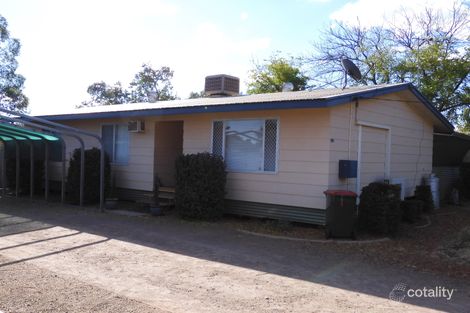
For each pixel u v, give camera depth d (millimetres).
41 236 8312
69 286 5367
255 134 10570
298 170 9859
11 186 15266
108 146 14062
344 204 8578
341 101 9305
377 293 5480
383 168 11844
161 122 12977
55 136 13359
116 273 5992
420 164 14172
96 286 5398
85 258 6738
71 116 14000
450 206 15414
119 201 13477
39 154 15086
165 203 11805
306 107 9031
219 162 10516
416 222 11219
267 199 10336
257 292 5359
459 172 17578
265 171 10383
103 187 11750
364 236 8992
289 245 8062
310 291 5469
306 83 31578
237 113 10852
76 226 9398
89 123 14633
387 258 7309
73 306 4695
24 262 6398
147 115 11953
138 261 6656
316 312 4742
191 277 5906
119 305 4766
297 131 9875
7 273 5828
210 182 10359
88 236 8398
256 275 6098
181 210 10555
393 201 9227
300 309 4816
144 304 4828
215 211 10445
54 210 11703
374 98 10773
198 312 4648
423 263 7047
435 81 23031
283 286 5637
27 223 9664
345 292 5477
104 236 8430
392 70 25281
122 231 8961
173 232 8992
